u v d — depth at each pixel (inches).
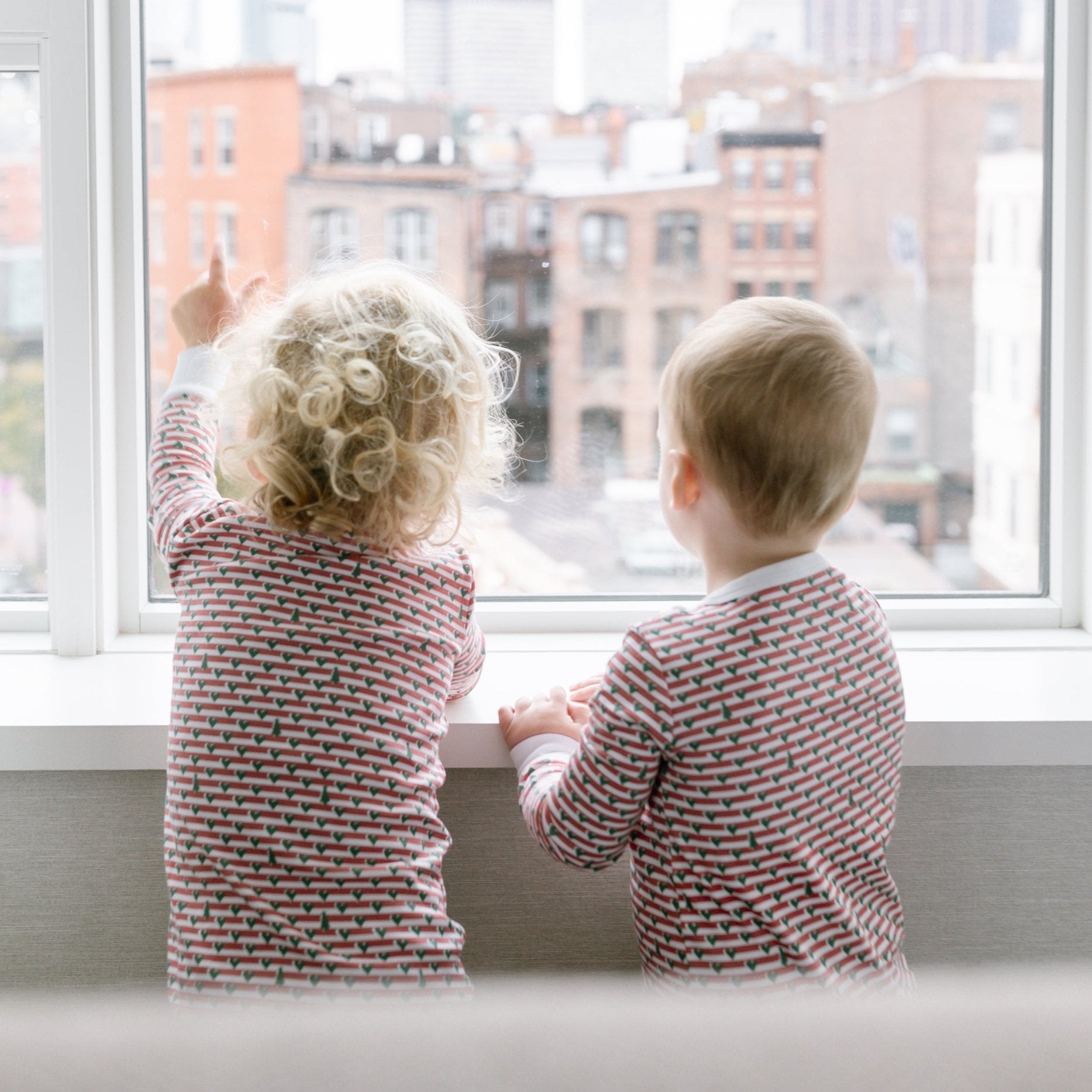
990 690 40.5
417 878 31.3
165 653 45.1
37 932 39.8
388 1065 10.0
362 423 32.7
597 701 31.0
